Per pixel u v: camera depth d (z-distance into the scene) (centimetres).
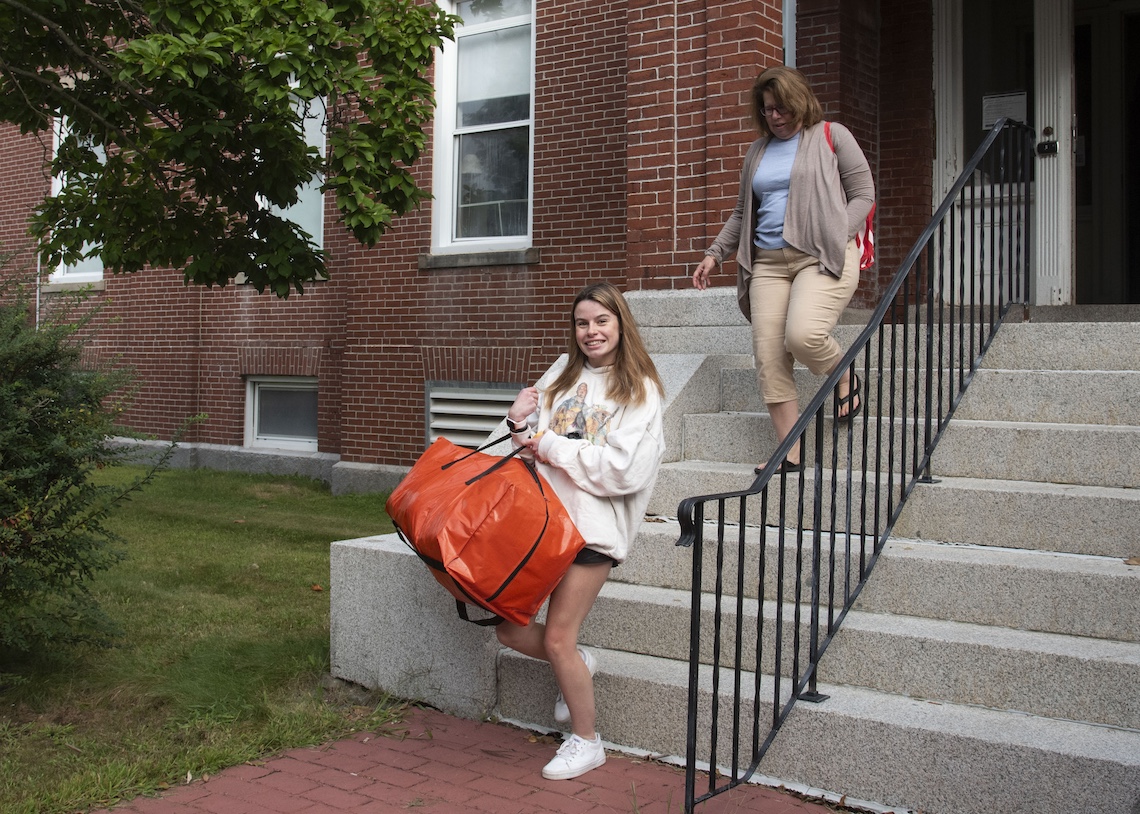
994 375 484
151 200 690
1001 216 536
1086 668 335
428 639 442
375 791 359
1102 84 719
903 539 430
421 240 991
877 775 339
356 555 462
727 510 473
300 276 681
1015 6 712
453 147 999
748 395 559
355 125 658
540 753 394
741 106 618
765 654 393
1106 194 720
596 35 901
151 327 1239
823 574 410
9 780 363
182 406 1209
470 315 962
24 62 686
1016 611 372
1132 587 352
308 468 1109
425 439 990
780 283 475
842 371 376
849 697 364
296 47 575
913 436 444
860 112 727
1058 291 685
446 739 409
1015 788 316
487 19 984
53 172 723
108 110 672
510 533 329
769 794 351
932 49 730
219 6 581
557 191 919
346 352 1040
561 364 405
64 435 440
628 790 357
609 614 427
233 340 1173
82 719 424
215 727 413
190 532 805
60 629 450
